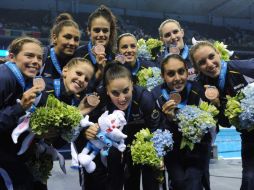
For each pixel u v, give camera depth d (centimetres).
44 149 260
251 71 297
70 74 274
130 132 288
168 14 2462
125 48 356
